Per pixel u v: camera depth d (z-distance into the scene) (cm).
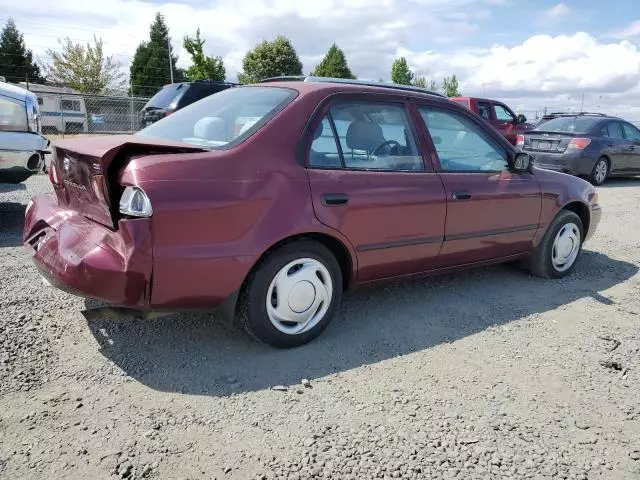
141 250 268
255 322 316
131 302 277
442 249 401
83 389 278
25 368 294
